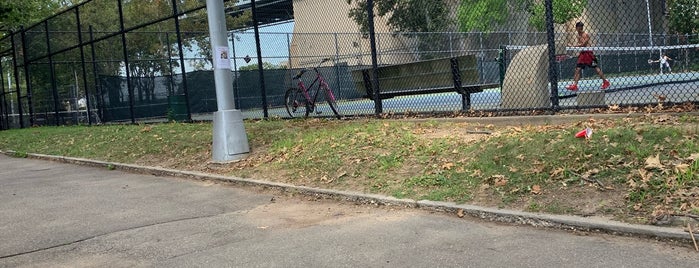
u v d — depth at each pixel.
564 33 13.43
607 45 15.01
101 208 5.92
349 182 6.12
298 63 23.66
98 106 19.20
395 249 3.99
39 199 6.55
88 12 32.38
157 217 5.41
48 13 25.31
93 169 9.12
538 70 8.70
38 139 13.85
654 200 4.22
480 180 5.34
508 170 5.37
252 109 19.03
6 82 31.53
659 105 6.91
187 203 6.03
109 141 11.39
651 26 14.54
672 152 4.83
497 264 3.54
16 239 4.73
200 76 21.70
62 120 21.66
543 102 8.73
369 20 10.11
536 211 4.48
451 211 4.88
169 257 4.09
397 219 4.82
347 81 19.52
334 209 5.39
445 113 9.12
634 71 15.27
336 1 24.41
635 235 3.87
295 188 6.24
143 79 20.88
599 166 4.93
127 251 4.29
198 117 19.19
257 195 6.27
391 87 10.27
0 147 13.89
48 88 22.25
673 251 3.55
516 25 13.82
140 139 10.86
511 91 8.95
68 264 4.02
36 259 4.16
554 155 5.40
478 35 15.10
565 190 4.74
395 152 6.70
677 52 14.32
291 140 8.41
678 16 13.81
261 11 20.44
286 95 12.31
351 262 3.77
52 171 9.16
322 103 11.91
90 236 4.77
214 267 3.81
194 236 4.66
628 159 4.92
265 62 21.80
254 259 3.95
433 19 13.78
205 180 7.36
